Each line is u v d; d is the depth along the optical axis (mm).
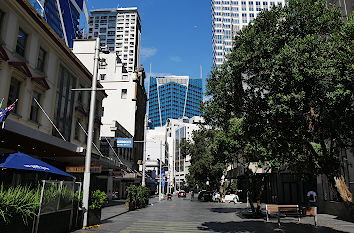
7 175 15641
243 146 17578
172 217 17453
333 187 9125
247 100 11422
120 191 45875
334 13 10094
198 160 45188
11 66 14852
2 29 14586
